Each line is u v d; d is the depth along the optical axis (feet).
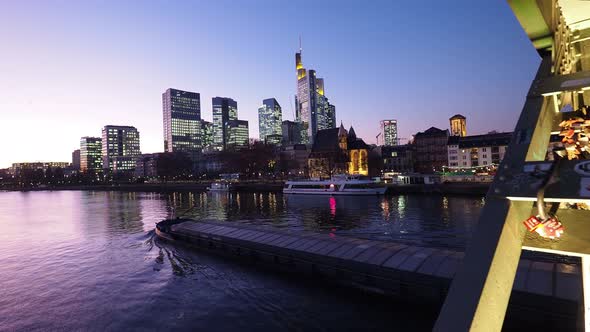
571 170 7.73
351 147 519.19
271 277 87.71
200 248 121.29
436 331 6.87
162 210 274.57
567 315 49.14
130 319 70.85
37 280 97.60
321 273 81.92
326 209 223.71
